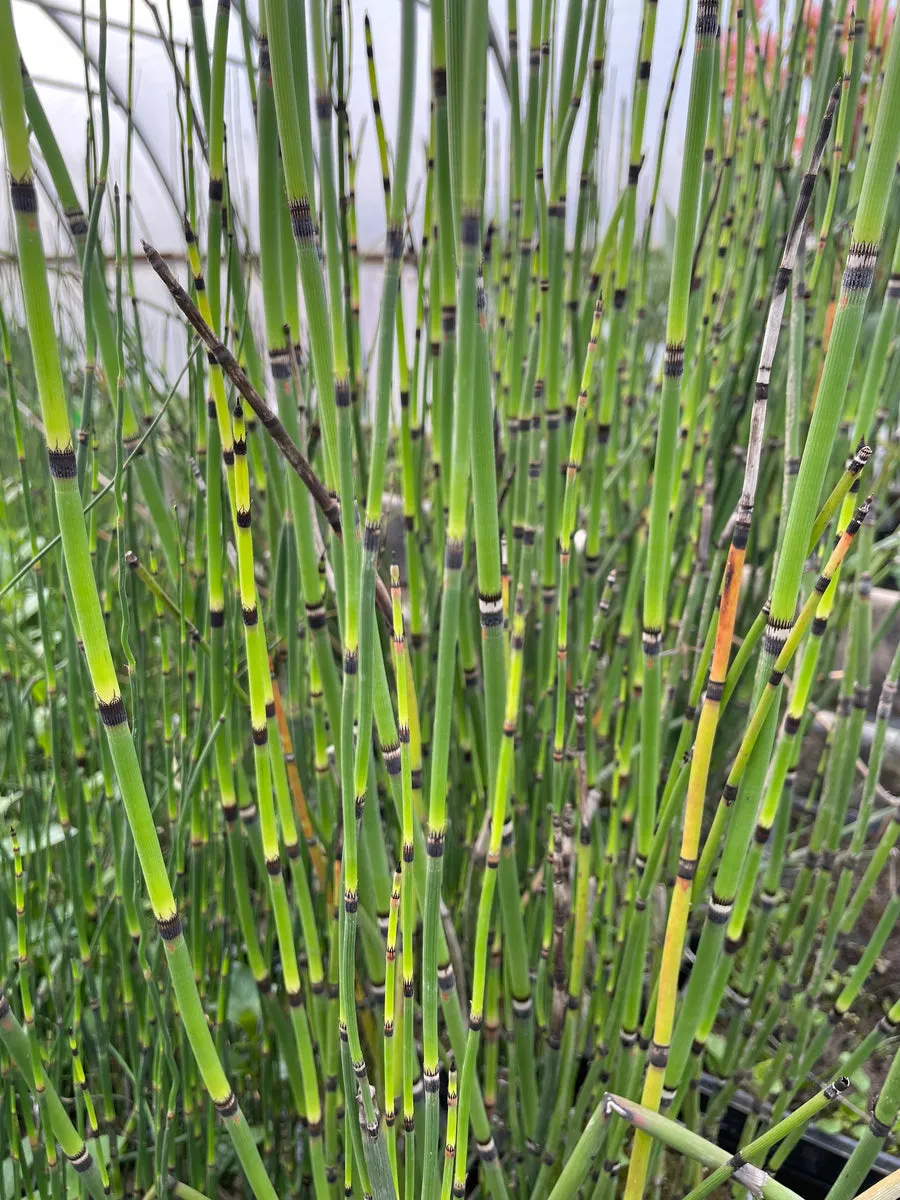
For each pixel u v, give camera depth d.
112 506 0.63
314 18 0.22
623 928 0.43
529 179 0.37
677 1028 0.30
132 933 0.40
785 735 0.31
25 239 0.17
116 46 1.20
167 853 0.50
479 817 0.51
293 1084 0.43
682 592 0.57
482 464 0.27
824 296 0.55
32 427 0.64
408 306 0.95
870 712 0.87
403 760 0.26
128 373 0.43
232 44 0.95
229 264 0.32
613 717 0.58
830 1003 0.64
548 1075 0.40
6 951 0.39
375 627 0.29
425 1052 0.28
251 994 0.57
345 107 0.33
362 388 0.41
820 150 0.22
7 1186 0.46
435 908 0.27
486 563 0.29
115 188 0.32
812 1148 0.55
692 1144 0.29
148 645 0.55
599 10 0.41
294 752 0.44
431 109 0.28
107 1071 0.43
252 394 0.26
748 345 0.61
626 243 0.42
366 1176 0.31
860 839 0.45
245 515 0.28
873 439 0.55
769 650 0.26
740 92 0.49
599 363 0.56
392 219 0.21
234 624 0.40
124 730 0.21
